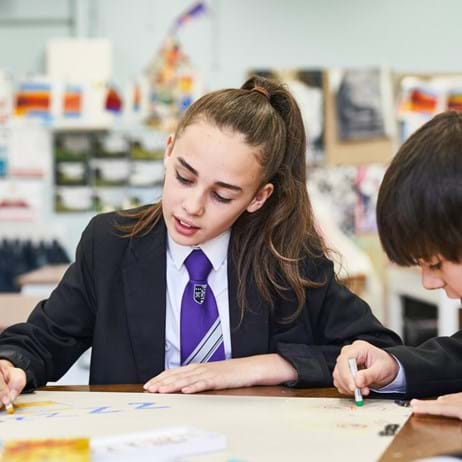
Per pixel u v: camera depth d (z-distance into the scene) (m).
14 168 4.07
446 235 0.93
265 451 0.84
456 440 0.88
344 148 4.23
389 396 1.15
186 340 1.33
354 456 0.82
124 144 4.12
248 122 1.22
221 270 1.35
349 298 1.40
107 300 1.35
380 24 4.21
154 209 1.39
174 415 1.01
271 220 1.36
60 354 1.34
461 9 4.23
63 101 3.96
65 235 4.09
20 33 4.11
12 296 2.79
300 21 4.18
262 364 1.25
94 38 4.12
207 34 4.15
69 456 0.77
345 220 4.24
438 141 0.95
